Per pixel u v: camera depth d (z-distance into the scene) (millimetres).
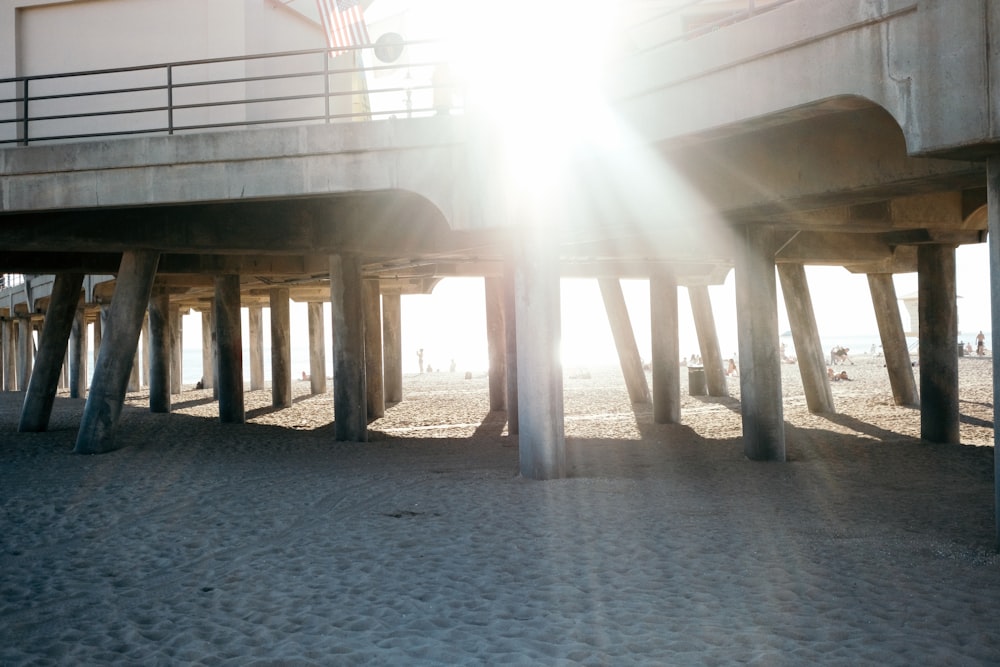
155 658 5844
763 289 14312
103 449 16609
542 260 12531
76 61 17188
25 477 13773
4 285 44031
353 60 19484
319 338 36250
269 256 21953
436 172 12438
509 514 10391
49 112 17203
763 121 9305
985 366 40156
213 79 17000
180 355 40812
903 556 8039
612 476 13117
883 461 14117
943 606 6504
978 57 7180
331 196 13336
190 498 11820
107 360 16703
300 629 6430
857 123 10750
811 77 8570
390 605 6953
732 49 9328
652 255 19797
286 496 11867
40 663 5785
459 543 9016
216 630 6422
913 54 7660
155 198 13484
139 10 17141
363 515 10570
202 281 26328
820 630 6039
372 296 24547
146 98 17078
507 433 19547
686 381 37562
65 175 13789
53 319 20938
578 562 8164
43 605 7148
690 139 10211
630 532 9320
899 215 14672
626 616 6500
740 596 6941
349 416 18172
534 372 12719
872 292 23031
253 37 17344
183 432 20234
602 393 31719
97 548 9133
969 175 9805
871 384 32625
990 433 17484
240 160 13133
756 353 14359
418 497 11633
